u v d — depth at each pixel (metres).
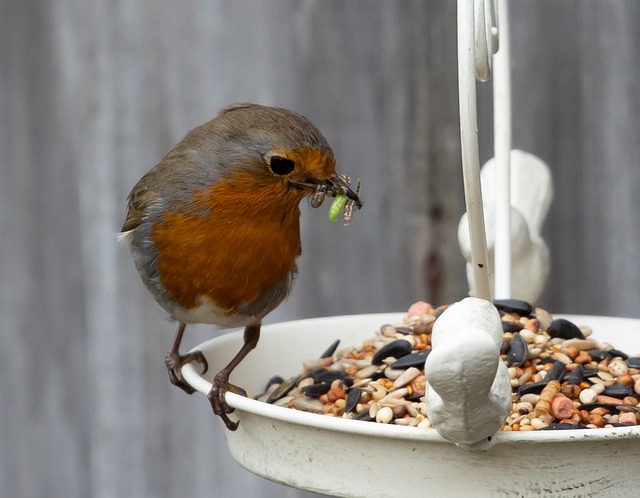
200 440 9.38
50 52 9.09
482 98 9.52
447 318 4.51
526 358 6.09
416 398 5.80
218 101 9.19
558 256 9.68
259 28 9.19
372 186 9.34
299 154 6.29
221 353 6.94
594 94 9.52
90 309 9.24
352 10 9.22
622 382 5.90
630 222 9.62
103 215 9.17
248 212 6.41
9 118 9.12
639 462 4.83
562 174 9.62
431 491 4.91
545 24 9.48
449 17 9.20
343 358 6.54
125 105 9.12
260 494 9.46
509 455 4.76
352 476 5.07
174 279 6.60
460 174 9.30
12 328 9.27
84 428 9.34
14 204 9.18
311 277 9.37
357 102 9.28
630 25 9.45
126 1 9.09
